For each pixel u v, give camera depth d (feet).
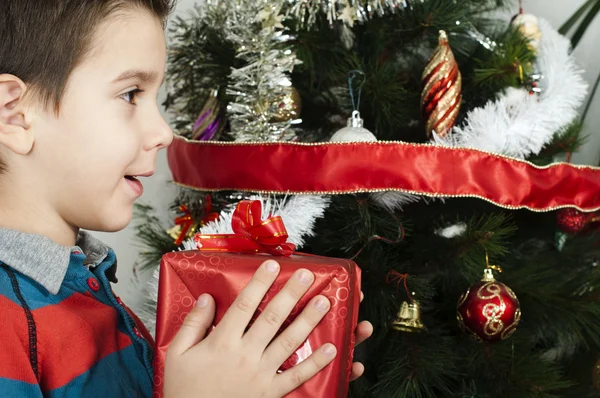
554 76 3.91
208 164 3.63
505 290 3.39
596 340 4.06
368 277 3.68
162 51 2.05
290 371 1.87
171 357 1.88
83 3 1.86
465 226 3.82
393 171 3.27
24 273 1.91
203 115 4.00
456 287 3.99
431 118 3.65
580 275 4.20
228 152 3.53
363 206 3.52
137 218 5.24
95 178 1.93
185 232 4.11
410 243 3.93
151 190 5.46
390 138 4.06
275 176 3.39
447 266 3.87
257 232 2.15
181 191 4.56
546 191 3.51
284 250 2.15
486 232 3.53
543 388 3.62
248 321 1.87
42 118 1.87
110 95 1.91
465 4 4.00
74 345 1.95
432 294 3.66
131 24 1.94
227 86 4.00
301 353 1.92
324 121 4.27
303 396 1.90
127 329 2.23
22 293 1.88
